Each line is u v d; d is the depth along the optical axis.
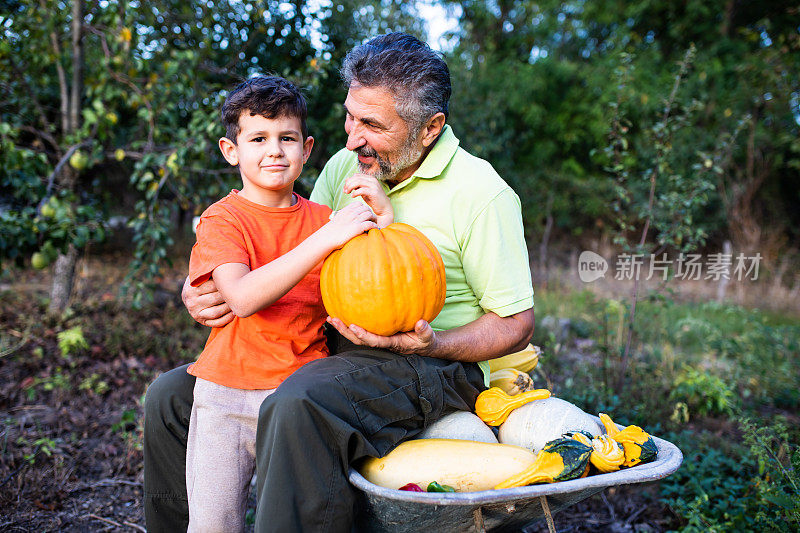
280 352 2.00
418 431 2.00
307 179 5.38
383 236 1.94
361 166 2.26
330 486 1.70
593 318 6.65
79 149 5.38
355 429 1.74
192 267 2.00
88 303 5.98
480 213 2.18
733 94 11.88
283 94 2.00
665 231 4.70
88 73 6.26
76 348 4.86
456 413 2.10
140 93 5.20
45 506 2.96
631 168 11.95
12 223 4.53
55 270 5.79
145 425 2.16
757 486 2.97
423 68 2.07
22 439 3.49
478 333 2.12
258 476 1.78
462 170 2.23
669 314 7.11
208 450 1.93
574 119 13.16
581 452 1.77
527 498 1.71
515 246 2.21
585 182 12.26
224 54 6.52
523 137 11.91
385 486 1.81
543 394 2.17
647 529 3.00
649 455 1.91
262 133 2.00
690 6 12.78
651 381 4.57
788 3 13.31
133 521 2.94
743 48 12.79
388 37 2.17
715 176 10.92
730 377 5.20
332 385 1.78
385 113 2.08
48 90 6.34
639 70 12.13
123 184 9.30
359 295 1.85
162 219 4.99
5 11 5.71
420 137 2.17
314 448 1.70
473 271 2.22
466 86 9.41
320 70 5.49
